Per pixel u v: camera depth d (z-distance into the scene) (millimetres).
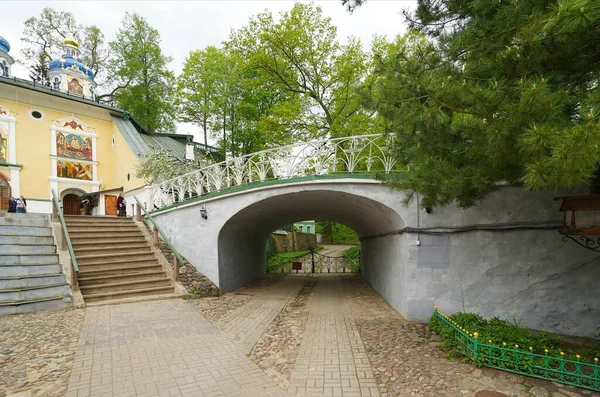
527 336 5301
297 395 3736
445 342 5172
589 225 4715
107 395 3666
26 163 19469
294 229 32000
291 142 17297
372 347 5332
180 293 8992
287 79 18297
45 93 20000
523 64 3510
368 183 7645
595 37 3049
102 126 22906
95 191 21953
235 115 23094
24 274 7988
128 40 26156
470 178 4184
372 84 4578
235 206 9711
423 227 7113
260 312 7801
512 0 3139
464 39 3643
